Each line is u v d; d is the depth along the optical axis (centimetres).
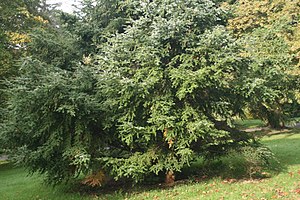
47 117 739
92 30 1338
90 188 852
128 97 716
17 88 705
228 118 815
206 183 778
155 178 840
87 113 726
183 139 736
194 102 793
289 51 1447
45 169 785
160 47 779
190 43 779
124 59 779
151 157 755
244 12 1658
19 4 1708
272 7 1631
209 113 813
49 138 748
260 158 796
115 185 864
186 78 704
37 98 706
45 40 1220
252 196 623
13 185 1023
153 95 755
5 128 751
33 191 888
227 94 809
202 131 702
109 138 795
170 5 811
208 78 726
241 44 789
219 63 724
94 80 790
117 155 805
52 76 713
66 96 706
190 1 814
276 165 911
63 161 762
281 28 1472
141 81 746
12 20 1680
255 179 786
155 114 720
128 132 712
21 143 788
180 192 720
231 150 825
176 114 738
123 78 700
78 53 1287
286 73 1273
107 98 764
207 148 841
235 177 820
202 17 798
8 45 1617
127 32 805
